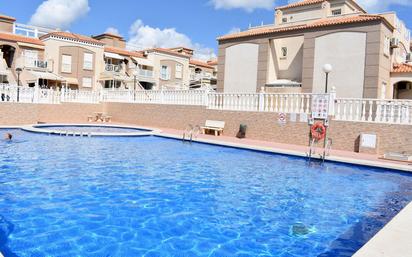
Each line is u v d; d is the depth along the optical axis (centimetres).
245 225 664
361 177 1115
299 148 1570
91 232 599
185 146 1670
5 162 1177
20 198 782
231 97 2047
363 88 2289
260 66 2780
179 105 2342
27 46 4028
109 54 4766
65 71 4312
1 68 3769
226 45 3011
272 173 1150
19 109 2322
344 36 2364
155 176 1060
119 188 902
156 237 590
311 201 844
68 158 1284
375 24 2241
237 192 909
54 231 597
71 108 2733
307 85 2525
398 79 2452
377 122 1470
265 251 548
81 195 824
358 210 777
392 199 872
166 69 5350
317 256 533
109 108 2927
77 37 4381
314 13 3359
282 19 3578
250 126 1906
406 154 1357
